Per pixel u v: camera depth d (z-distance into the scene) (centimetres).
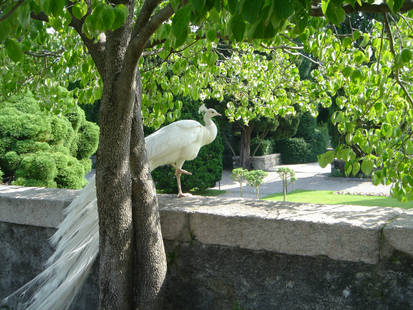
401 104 272
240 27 138
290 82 505
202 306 283
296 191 1463
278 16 121
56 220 334
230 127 2131
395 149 259
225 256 272
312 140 2739
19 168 624
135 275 262
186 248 285
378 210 263
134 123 265
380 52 237
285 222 248
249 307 265
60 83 483
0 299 377
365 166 243
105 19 164
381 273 227
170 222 288
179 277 289
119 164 243
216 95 529
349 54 314
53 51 436
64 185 674
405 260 221
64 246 293
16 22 151
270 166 2411
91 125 814
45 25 371
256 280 262
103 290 254
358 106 270
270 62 495
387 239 223
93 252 280
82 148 799
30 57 434
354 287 235
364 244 229
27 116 659
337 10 149
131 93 227
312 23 246
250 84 502
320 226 238
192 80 431
